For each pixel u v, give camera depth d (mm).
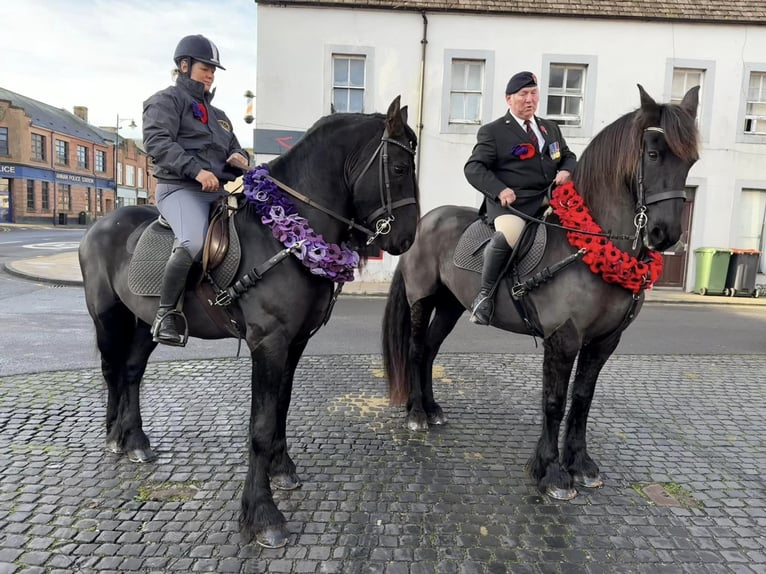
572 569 2416
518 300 3141
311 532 2652
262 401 2627
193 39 2771
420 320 4043
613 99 11859
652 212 2629
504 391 4938
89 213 42344
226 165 2943
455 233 3760
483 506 2939
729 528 2787
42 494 2932
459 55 11656
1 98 36219
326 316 2875
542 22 11617
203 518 2750
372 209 2631
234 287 2598
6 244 19828
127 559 2410
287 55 11477
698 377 5531
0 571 2303
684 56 11781
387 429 3990
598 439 3924
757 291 11742
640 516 2885
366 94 11727
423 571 2377
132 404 3414
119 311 3229
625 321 2969
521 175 3248
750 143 12016
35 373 5059
